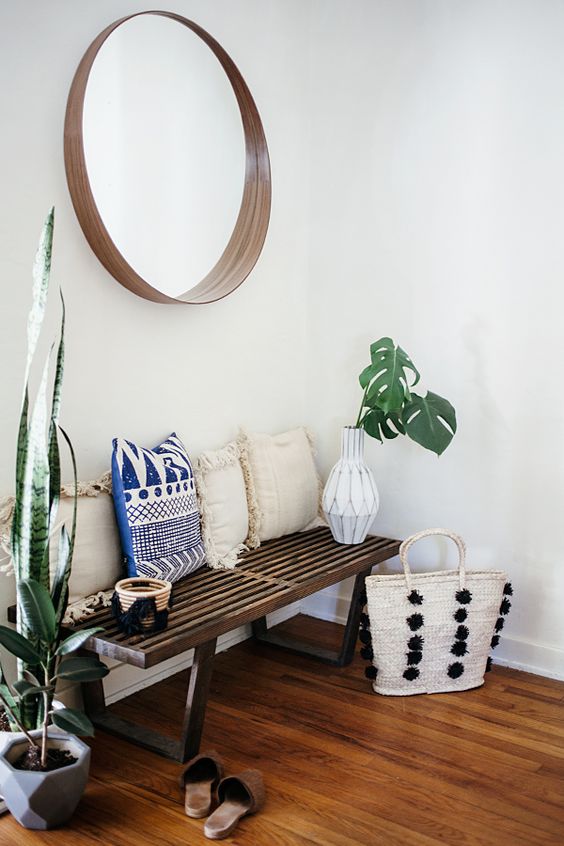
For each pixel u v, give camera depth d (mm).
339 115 3029
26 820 1808
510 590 2594
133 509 2252
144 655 1885
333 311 3123
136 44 2354
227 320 2820
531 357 2672
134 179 2383
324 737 2250
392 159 2912
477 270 2756
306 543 2828
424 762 2125
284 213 3041
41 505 1842
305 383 3234
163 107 2465
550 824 1870
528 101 2607
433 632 2510
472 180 2738
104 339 2373
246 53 2795
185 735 2086
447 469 2875
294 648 2846
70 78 2201
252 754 2152
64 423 2279
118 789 1983
